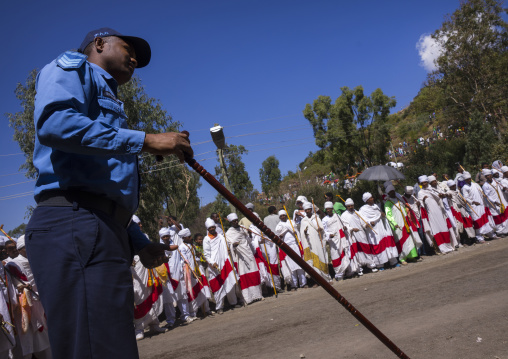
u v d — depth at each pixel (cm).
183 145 182
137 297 923
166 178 2348
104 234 172
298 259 214
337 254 1203
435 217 1291
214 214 1246
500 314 560
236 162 3603
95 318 160
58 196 173
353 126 3003
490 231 1366
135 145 172
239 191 3550
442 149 3061
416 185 1467
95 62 209
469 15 3688
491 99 3616
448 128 3981
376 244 1222
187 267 1047
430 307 665
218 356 623
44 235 167
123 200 184
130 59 217
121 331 164
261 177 5150
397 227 1241
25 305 730
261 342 654
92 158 176
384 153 3039
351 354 496
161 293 973
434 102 5691
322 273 1191
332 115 3052
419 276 989
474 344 466
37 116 165
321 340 589
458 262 1083
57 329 158
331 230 1218
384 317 655
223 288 1088
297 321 756
